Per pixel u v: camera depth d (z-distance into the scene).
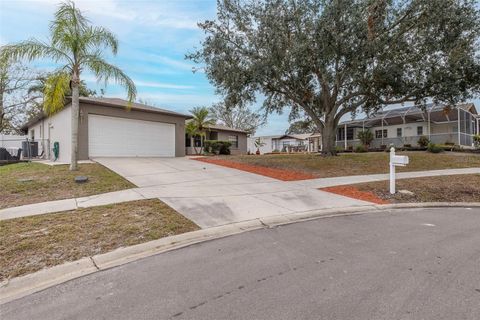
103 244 4.56
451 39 12.30
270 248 4.43
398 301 2.89
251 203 7.26
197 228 5.39
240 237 4.98
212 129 27.83
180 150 18.70
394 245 4.51
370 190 9.01
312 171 12.67
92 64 10.73
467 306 2.78
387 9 12.38
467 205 7.62
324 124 17.19
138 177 10.31
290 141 43.19
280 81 14.34
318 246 4.50
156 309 2.83
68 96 13.55
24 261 3.96
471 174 11.63
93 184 8.87
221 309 2.80
